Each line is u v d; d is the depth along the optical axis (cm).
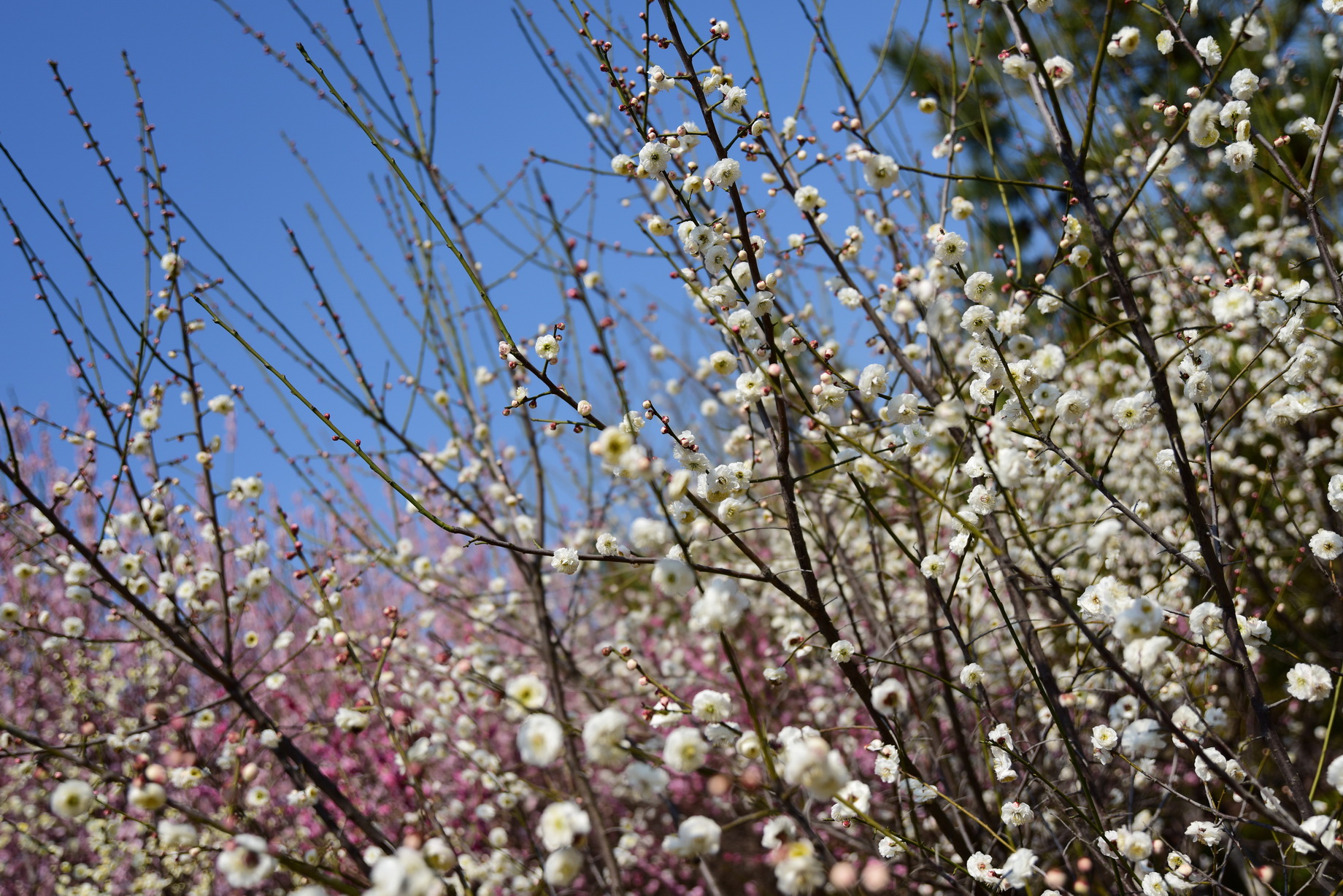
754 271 271
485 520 534
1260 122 527
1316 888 328
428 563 530
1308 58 582
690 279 288
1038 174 480
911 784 276
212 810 482
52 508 367
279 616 788
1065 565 456
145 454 416
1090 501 504
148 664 650
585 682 541
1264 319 263
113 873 592
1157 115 567
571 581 675
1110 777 388
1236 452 564
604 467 250
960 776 396
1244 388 497
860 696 265
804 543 256
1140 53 595
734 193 268
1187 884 242
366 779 606
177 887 522
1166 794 333
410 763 254
